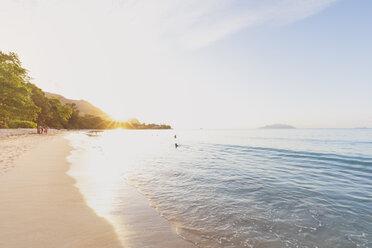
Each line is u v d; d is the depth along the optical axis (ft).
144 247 11.96
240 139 183.62
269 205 20.94
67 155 47.73
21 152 45.60
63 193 20.12
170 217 17.10
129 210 17.94
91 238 12.19
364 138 183.93
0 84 114.11
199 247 12.65
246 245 13.29
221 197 23.12
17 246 10.43
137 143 125.70
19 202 16.67
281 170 41.57
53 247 10.65
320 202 22.24
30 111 144.66
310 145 111.96
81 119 538.47
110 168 37.04
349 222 17.25
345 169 43.88
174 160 53.11
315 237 14.65
